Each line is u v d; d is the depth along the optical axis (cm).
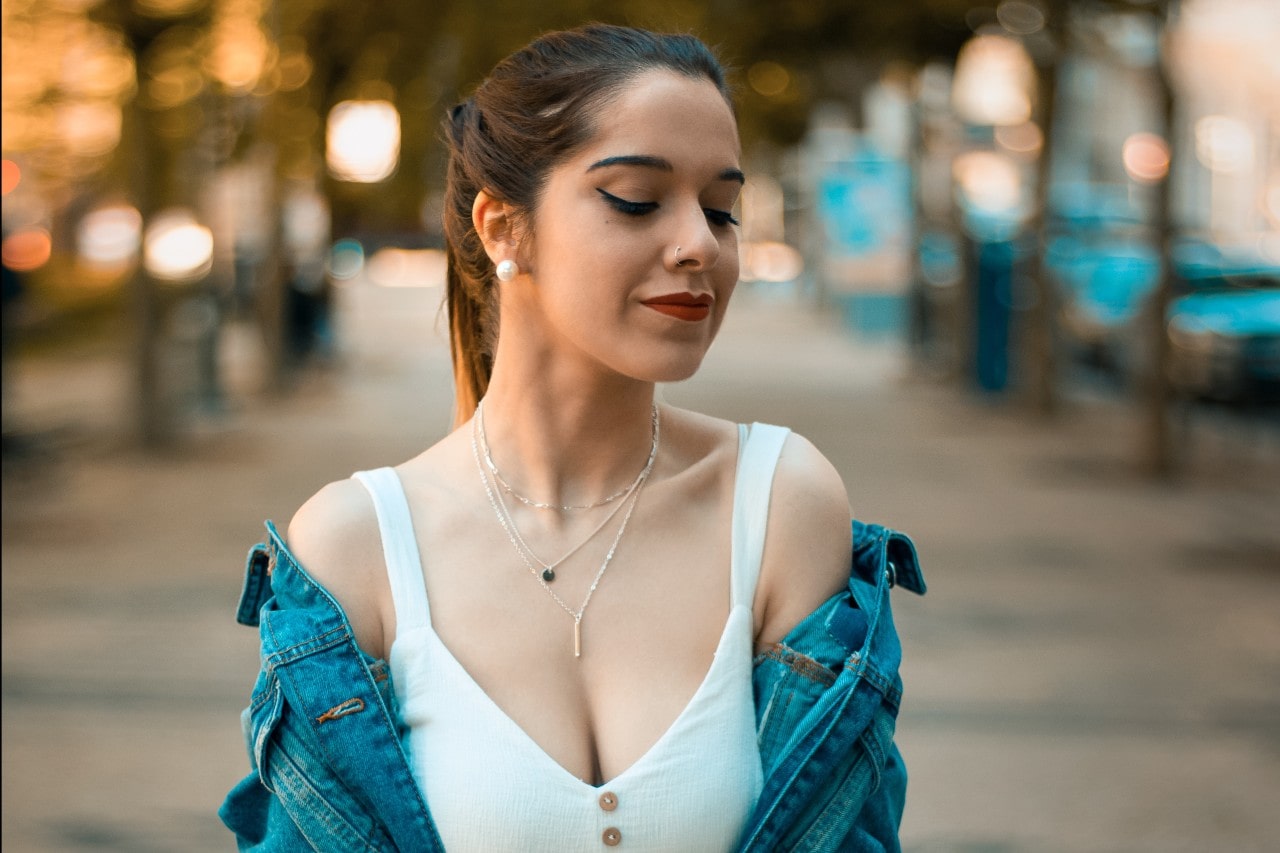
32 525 831
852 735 132
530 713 133
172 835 404
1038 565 743
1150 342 1025
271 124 1359
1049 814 420
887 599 143
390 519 139
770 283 3181
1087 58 1141
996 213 2147
